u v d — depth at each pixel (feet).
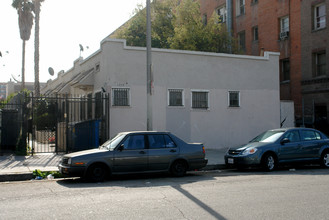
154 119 55.26
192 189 27.61
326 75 70.95
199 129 58.65
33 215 19.72
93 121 51.37
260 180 32.30
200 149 35.81
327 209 20.92
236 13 97.91
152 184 30.40
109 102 52.29
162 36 88.22
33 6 119.44
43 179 34.76
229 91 61.57
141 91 54.54
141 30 89.35
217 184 30.12
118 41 53.47
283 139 40.55
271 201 23.07
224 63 61.36
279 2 82.79
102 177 31.94
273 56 65.87
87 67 63.46
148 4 43.57
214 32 83.56
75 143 50.42
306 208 21.16
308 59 74.69
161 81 56.08
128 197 24.50
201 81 59.21
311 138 42.24
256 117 63.67
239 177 34.71
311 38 74.13
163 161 33.94
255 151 38.75
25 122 48.91
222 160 46.21
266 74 65.10
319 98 71.97
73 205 22.12
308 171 39.52
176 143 35.01
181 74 57.67
